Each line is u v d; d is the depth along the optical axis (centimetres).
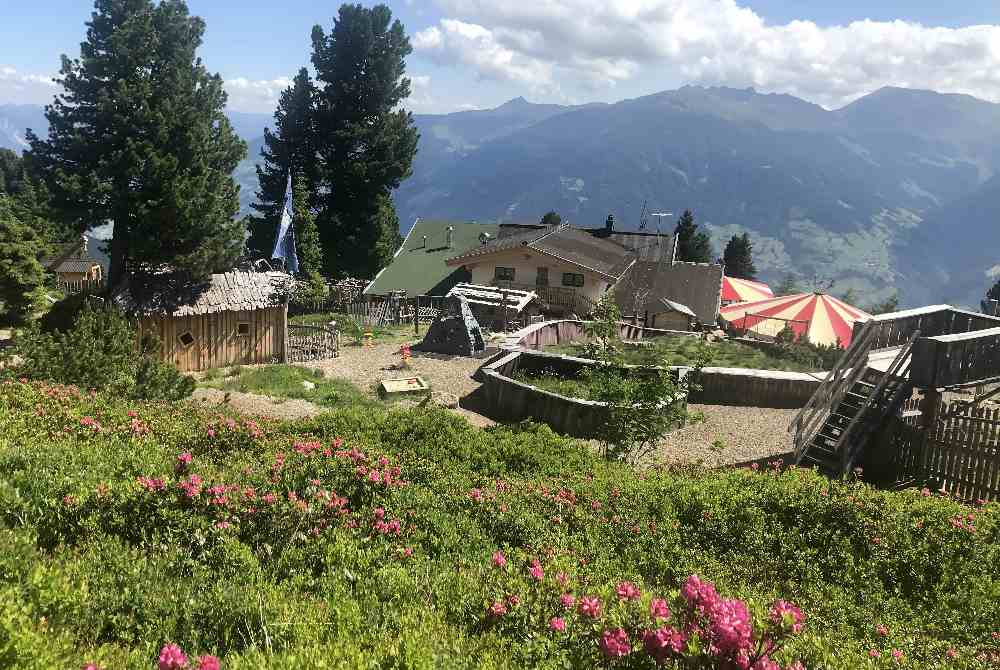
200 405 1587
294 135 5506
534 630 505
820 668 496
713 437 1702
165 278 2636
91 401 1179
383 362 2669
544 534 808
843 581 782
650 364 1848
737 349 2956
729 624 411
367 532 715
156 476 735
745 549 854
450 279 5119
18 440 905
